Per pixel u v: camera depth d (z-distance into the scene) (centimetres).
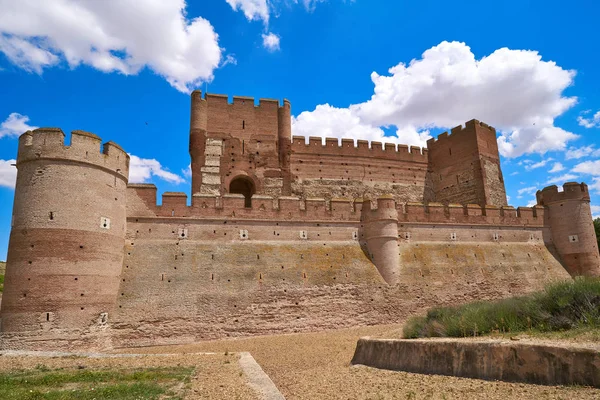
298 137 4581
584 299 1369
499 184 4816
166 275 2686
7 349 2089
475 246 3669
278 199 3225
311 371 1742
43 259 2247
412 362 1423
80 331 2252
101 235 2462
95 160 2511
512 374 1073
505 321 1491
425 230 3572
